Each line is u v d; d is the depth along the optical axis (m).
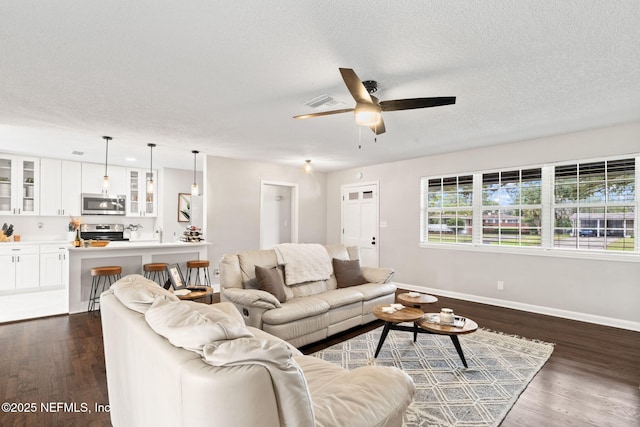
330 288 4.00
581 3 1.63
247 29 1.87
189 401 0.91
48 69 2.36
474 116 3.37
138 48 2.08
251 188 6.08
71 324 3.76
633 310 3.60
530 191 4.41
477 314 4.21
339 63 2.27
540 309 4.25
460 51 2.11
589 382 2.46
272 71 2.39
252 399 0.86
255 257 3.55
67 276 4.19
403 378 1.38
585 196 3.98
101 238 6.45
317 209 7.20
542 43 2.01
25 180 5.54
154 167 6.91
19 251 5.27
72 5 1.65
